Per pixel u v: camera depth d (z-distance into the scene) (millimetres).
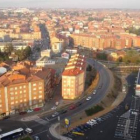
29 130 186875
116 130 195500
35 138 178250
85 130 193500
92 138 182750
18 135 180750
